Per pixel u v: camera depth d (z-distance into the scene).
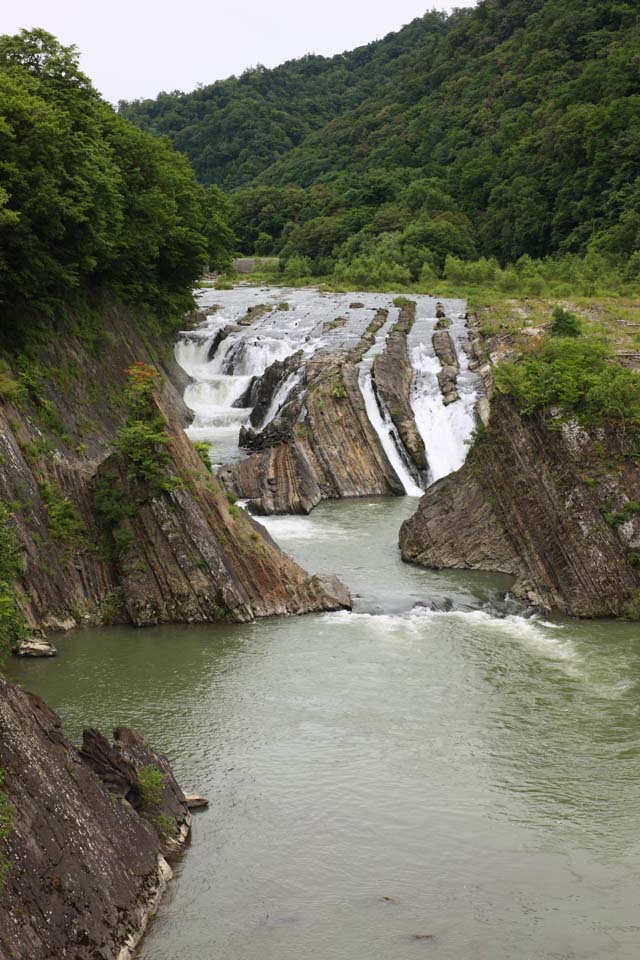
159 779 25.17
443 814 26.73
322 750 29.97
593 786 28.12
